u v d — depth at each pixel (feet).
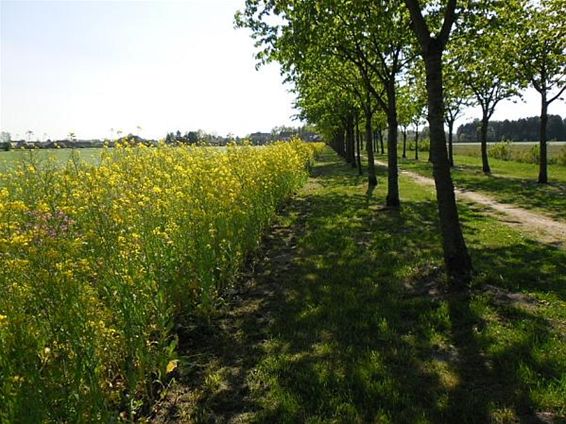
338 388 12.07
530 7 53.31
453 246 20.27
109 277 11.35
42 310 8.99
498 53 57.21
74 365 8.98
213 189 20.11
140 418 10.81
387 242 27.86
